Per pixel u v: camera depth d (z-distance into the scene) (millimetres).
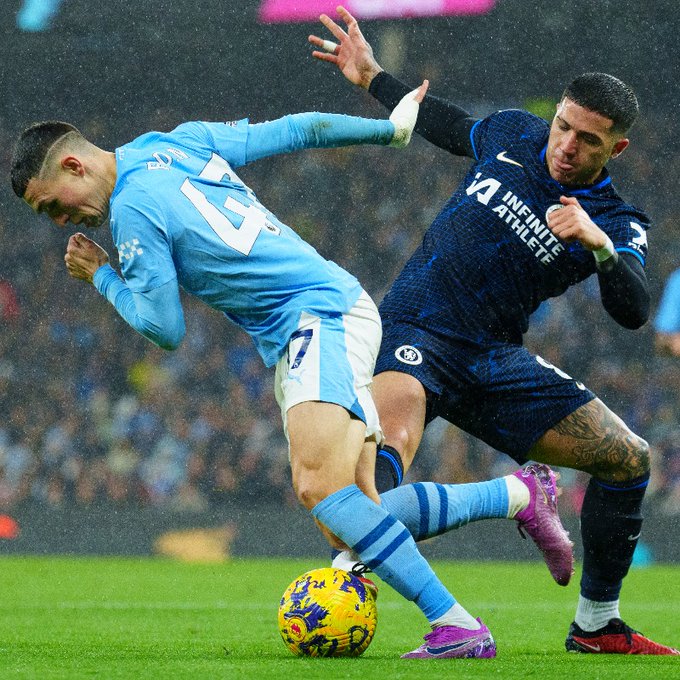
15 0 59875
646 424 58406
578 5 55531
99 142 64062
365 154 67188
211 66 61000
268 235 14234
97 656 14805
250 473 59406
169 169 14094
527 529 16828
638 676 12445
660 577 39688
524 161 17109
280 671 12297
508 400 16797
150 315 13852
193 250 13969
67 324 64812
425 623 22000
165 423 60875
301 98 62250
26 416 62312
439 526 15883
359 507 13516
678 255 62219
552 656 15516
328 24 18984
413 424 16234
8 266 65938
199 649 16125
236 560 48875
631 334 61000
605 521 16469
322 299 14047
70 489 60438
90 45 60844
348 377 13758
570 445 16547
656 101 60312
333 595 13992
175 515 50125
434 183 66750
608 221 16578
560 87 58438
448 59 58188
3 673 12320
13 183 14477
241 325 14664
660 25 55625
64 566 43094
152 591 31734
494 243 16938
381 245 65875
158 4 58750
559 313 61438
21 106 64375
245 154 14969
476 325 16922
